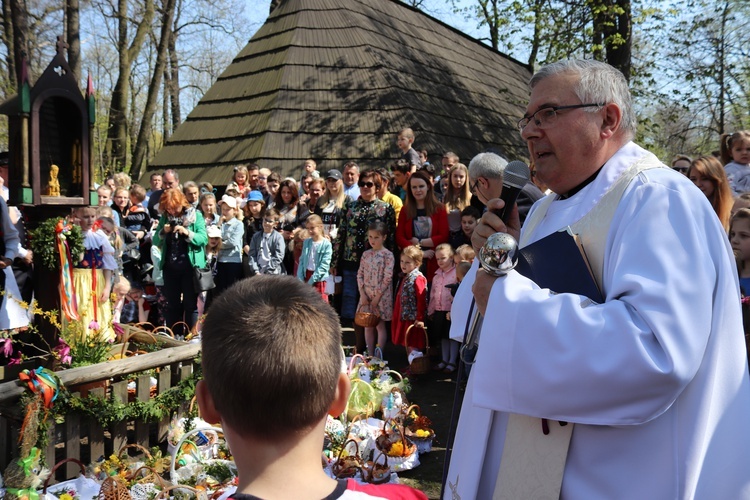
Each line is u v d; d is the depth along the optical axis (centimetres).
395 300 653
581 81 169
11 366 457
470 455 176
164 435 431
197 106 1276
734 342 152
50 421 371
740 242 358
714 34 1833
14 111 462
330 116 1134
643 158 167
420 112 1184
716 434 150
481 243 186
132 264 761
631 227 153
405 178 770
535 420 161
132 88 2738
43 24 1719
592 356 141
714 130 1972
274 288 116
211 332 110
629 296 145
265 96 1180
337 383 112
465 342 200
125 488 319
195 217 689
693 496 145
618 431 149
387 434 413
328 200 789
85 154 499
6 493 330
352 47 1230
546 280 164
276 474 105
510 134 1460
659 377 137
